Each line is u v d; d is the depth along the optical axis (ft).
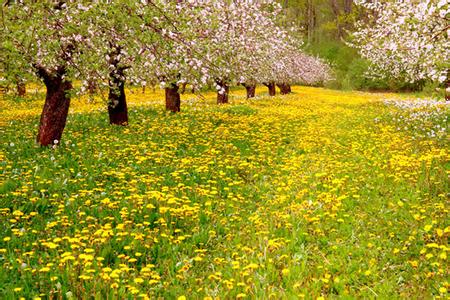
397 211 25.11
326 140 47.88
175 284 17.16
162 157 37.35
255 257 19.45
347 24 273.33
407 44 38.24
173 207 25.32
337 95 160.66
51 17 26.43
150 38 27.71
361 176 32.19
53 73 35.88
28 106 84.43
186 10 32.55
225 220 23.99
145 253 19.88
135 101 98.27
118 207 24.99
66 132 47.19
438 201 26.35
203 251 20.36
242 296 15.08
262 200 28.45
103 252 19.11
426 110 73.36
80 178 30.83
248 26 56.29
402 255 19.65
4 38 25.39
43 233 21.22
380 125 59.06
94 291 15.67
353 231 22.74
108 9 26.43
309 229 22.89
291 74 125.49
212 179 32.91
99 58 31.55
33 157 36.01
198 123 56.13
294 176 33.06
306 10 295.28
